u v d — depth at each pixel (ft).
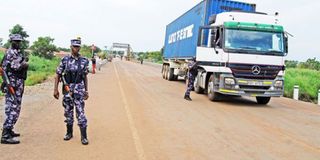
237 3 59.21
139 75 106.63
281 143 26.09
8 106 22.65
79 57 23.08
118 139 24.85
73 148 22.09
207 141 25.58
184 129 29.25
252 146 24.75
